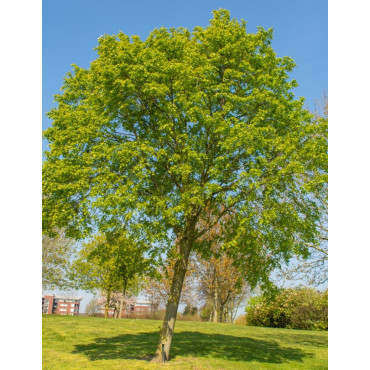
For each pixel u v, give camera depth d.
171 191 11.92
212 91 11.67
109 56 11.20
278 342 15.77
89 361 10.30
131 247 10.81
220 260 29.06
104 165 10.59
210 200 11.79
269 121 11.95
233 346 13.95
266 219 10.13
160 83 10.90
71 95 12.70
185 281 33.00
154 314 33.88
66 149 10.35
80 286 27.03
